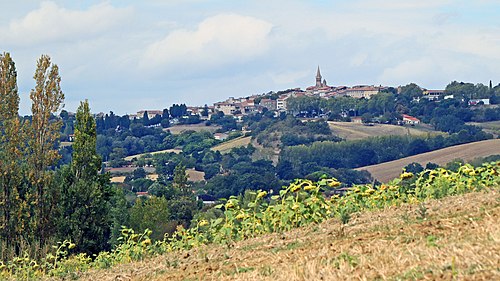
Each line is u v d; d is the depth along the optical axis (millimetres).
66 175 77625
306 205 27750
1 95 75688
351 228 23250
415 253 17125
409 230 20469
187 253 26062
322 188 28078
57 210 74500
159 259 26484
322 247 20875
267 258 21078
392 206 27719
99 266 30766
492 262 14797
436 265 15414
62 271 30938
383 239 20047
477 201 23469
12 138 74688
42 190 74438
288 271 17875
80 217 74500
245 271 19656
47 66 77562
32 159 75750
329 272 16828
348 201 29000
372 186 29984
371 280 15562
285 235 25281
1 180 73188
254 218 28438
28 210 73250
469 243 16891
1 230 71812
